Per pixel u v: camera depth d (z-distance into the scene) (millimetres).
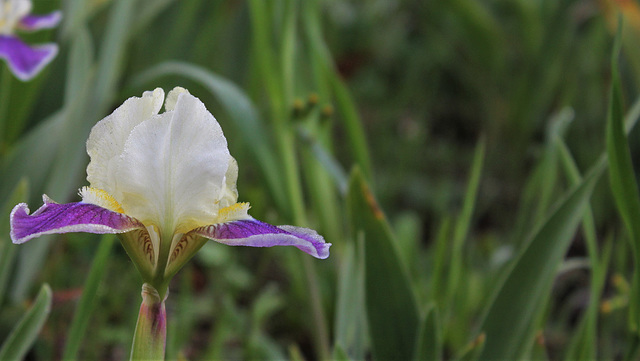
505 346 735
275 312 1226
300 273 1126
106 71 1047
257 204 1278
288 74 1019
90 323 1031
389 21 2277
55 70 1184
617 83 691
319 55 1133
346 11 2193
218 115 1440
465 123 2037
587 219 763
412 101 2037
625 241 1107
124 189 588
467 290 1024
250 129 1012
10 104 1035
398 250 749
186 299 940
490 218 1696
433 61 2080
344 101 1089
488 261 1307
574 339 804
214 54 1500
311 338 1201
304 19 1157
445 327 875
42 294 698
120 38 1062
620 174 700
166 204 590
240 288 1231
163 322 595
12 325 898
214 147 591
